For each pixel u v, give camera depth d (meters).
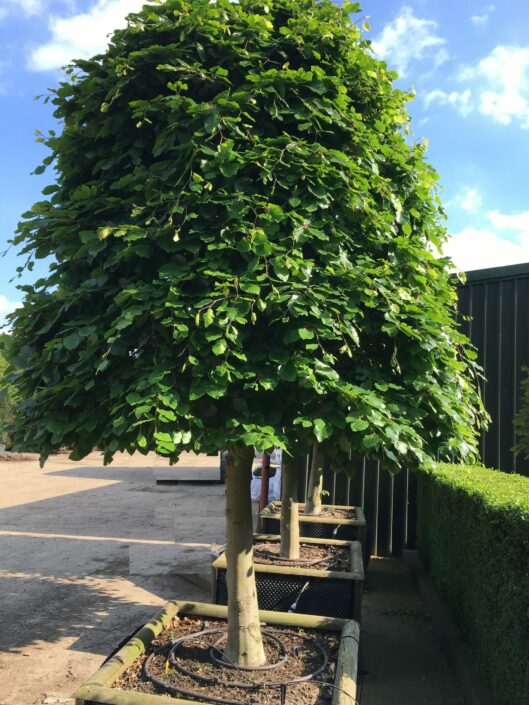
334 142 2.53
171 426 2.03
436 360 2.49
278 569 3.86
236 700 2.30
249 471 2.67
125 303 2.23
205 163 2.22
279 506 6.24
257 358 2.15
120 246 2.37
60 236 2.47
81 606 4.88
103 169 2.47
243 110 2.38
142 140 2.49
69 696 3.34
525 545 2.38
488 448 6.32
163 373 2.07
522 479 4.03
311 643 2.84
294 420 2.10
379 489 6.75
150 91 2.53
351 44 2.62
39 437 2.36
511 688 2.55
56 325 2.49
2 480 13.80
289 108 2.42
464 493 3.59
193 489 12.75
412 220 2.88
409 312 2.37
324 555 4.70
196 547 7.01
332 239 2.36
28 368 2.46
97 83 2.52
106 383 2.27
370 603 5.07
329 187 2.34
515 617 2.49
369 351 2.47
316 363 2.14
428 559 5.46
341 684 2.30
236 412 2.17
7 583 5.51
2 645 4.06
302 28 2.55
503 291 6.40
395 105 2.78
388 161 2.77
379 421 2.05
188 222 2.28
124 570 5.98
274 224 2.23
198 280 2.21
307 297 2.14
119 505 10.27
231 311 2.04
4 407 18.33
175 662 2.56
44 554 6.63
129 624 4.47
